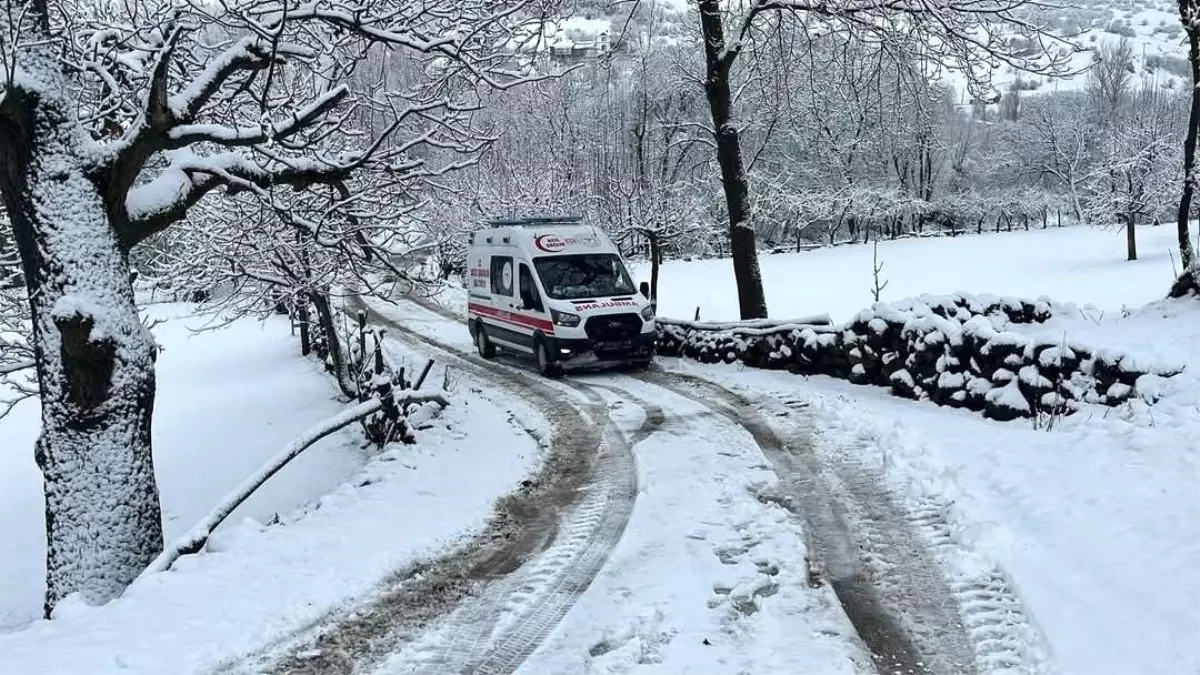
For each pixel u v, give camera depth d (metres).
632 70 37.25
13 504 14.42
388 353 19.88
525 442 11.16
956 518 7.16
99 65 8.59
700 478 8.87
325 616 5.98
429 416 12.62
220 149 11.59
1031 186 64.81
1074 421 8.88
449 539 7.50
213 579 6.49
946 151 57.31
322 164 8.41
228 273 13.94
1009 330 11.89
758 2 15.91
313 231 9.88
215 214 13.88
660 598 6.05
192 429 17.19
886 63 16.61
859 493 8.15
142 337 7.66
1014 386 9.89
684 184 37.81
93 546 7.29
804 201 48.81
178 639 5.48
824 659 5.04
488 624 5.81
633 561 6.81
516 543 7.43
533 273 17.00
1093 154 62.22
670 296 33.66
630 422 11.86
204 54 10.56
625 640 5.45
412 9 9.21
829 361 13.49
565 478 9.39
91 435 7.36
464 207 29.56
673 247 37.00
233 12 7.66
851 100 18.53
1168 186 40.50
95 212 7.40
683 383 14.58
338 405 17.27
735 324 15.84
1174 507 6.33
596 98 37.69
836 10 14.95
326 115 10.55
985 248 47.75
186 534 7.28
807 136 45.88
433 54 9.21
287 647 5.52
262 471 7.91
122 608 5.98
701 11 16.70
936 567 6.39
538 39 9.34
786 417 11.38
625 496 8.59
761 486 8.51
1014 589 5.84
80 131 7.45
